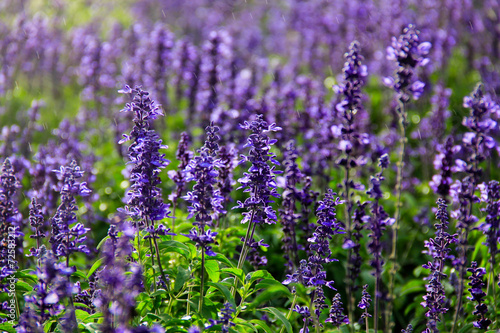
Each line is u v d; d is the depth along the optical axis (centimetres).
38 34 1630
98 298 503
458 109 1475
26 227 843
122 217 483
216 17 2416
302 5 2112
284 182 713
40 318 502
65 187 566
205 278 683
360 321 711
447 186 799
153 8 2505
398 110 687
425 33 1589
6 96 1534
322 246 622
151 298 615
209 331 591
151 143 592
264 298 602
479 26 1750
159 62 1304
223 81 1312
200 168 565
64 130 1195
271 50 2281
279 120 1078
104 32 2202
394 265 631
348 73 683
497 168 1229
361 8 1814
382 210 602
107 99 1421
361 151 1084
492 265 712
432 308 668
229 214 941
